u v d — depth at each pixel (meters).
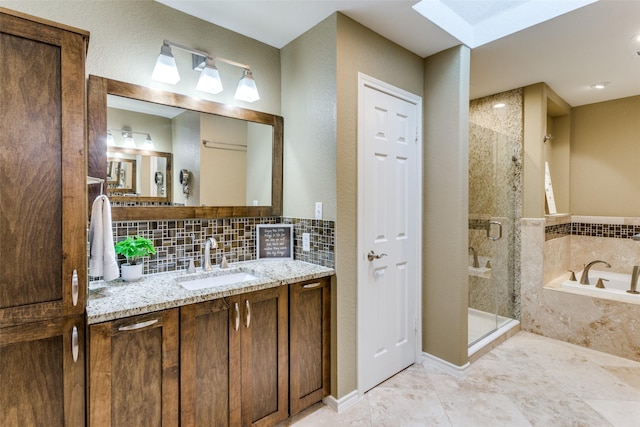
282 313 1.79
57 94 1.22
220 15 2.00
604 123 3.63
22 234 1.17
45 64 1.20
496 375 2.38
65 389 1.23
